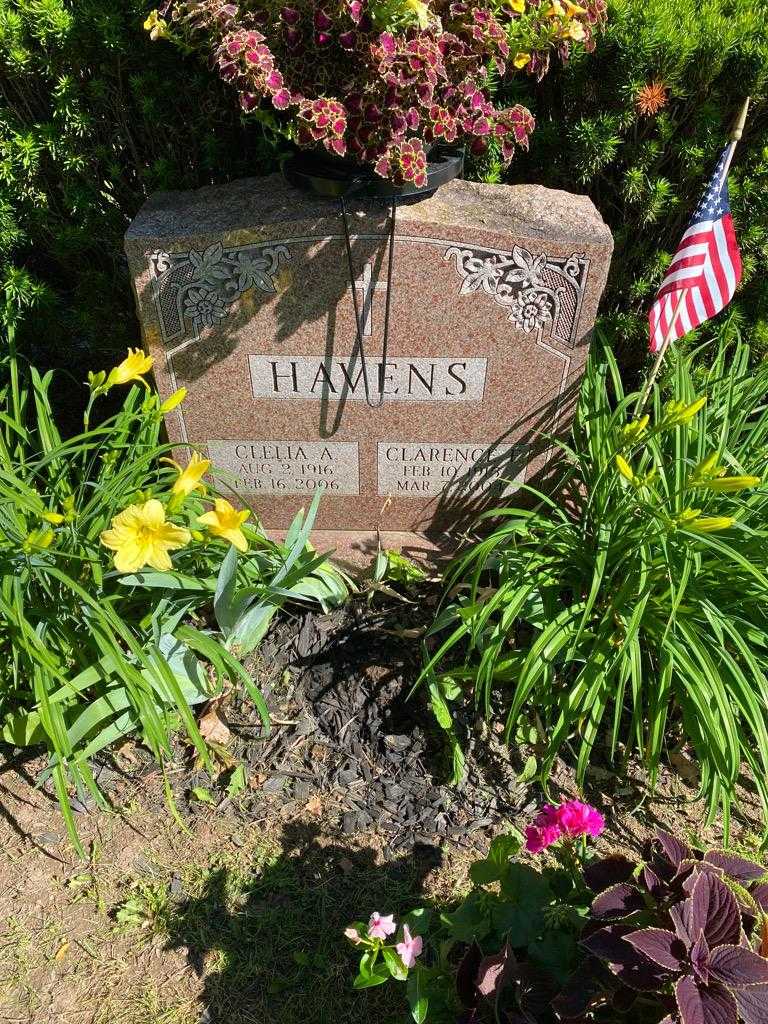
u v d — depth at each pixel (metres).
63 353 1.46
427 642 1.20
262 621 1.14
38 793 1.06
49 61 1.21
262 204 1.12
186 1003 0.90
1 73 1.24
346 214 1.07
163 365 1.21
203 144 1.27
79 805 1.05
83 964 0.93
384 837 1.04
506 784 1.08
